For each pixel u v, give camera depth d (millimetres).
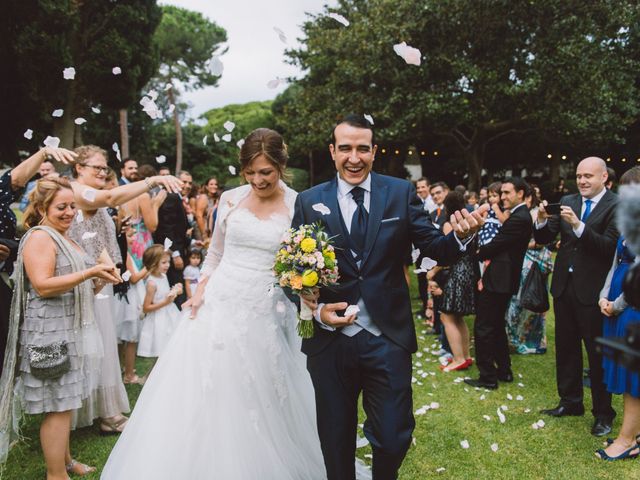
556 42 13094
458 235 1935
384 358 2012
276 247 2562
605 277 3104
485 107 13656
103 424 3160
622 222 1069
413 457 2891
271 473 2342
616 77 14172
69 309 2457
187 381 2418
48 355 2359
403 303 2115
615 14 13250
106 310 3086
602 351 1064
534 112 13711
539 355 4918
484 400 3736
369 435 2045
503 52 13539
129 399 3697
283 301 2656
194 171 26891
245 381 2412
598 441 3074
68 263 2480
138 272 3996
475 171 17266
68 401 2436
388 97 14398
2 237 2893
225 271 2609
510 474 2699
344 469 2080
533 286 4242
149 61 13492
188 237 6352
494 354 4094
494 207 4770
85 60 12227
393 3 13781
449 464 2807
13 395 2457
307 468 2518
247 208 2678
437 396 3818
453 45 13422
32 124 12758
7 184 2852
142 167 4824
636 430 2852
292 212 2682
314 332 2137
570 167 23766
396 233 2088
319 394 2111
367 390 2076
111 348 3111
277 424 2471
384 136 14406
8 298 2764
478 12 12789
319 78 18656
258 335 2518
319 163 27406
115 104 13180
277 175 2561
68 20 11438
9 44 11453
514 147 21594
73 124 12531
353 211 2145
